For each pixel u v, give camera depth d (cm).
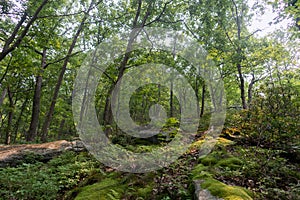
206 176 354
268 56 945
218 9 1039
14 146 732
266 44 1105
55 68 1441
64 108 1302
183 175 387
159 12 1048
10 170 467
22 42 881
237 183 340
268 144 496
